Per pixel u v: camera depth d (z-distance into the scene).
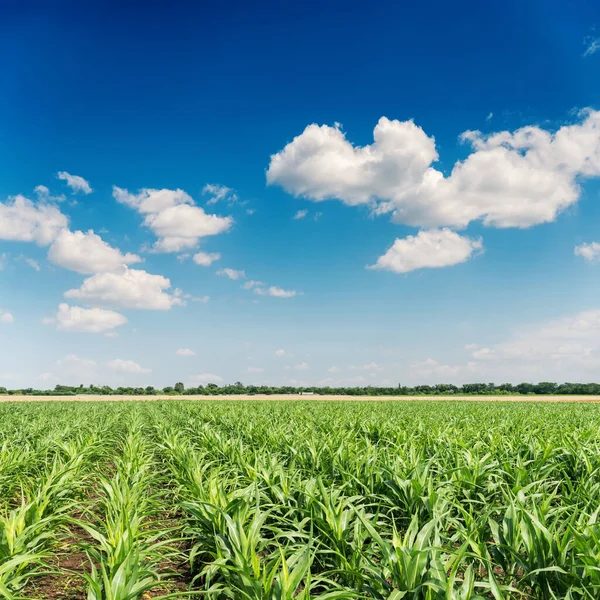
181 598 5.72
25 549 5.62
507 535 5.47
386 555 4.66
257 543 5.66
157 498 9.64
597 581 4.36
